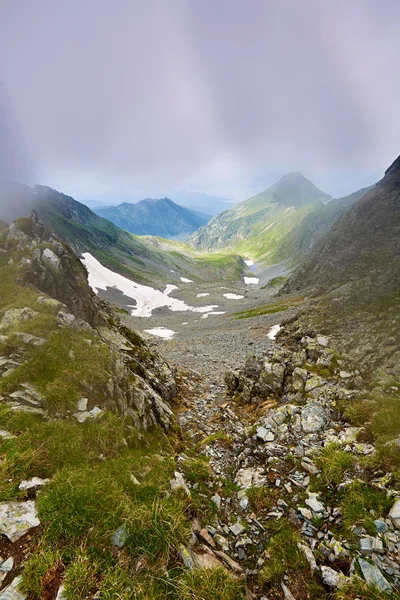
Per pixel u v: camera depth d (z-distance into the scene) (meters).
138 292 196.62
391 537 8.82
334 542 8.99
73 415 12.05
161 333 96.94
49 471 8.98
